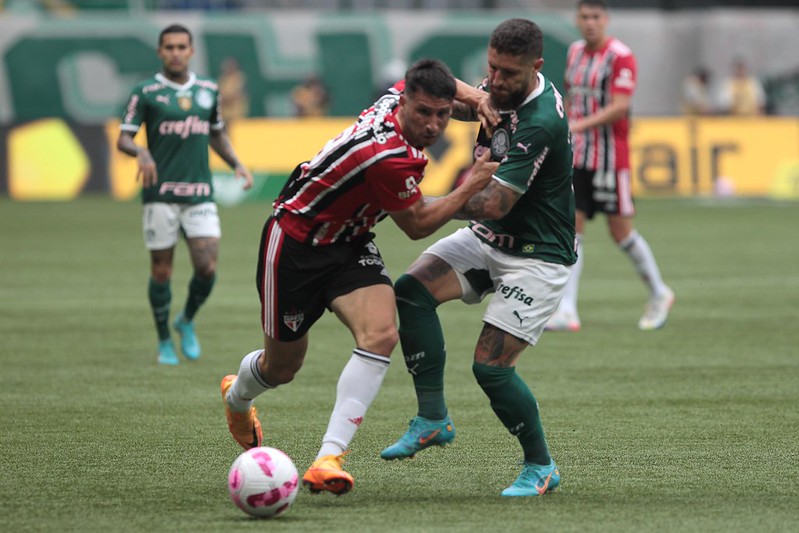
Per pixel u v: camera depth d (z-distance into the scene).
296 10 110.75
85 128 84.62
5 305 41.81
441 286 19.69
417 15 105.75
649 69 107.62
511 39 18.30
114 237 62.72
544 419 24.84
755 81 100.94
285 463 17.38
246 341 35.09
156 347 34.25
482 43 106.19
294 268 18.70
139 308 41.38
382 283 18.86
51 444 22.45
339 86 105.38
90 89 104.00
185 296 43.97
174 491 19.06
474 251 19.69
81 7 107.56
